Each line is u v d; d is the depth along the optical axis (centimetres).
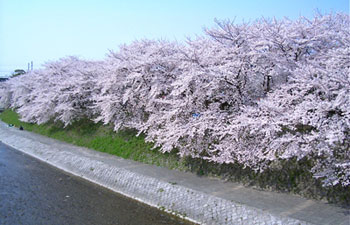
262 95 841
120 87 1261
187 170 913
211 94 845
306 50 847
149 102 1066
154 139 1023
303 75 667
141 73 1090
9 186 895
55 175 1047
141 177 855
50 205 741
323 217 538
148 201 764
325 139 586
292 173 712
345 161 581
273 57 789
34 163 1238
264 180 742
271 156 660
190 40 1033
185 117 890
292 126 640
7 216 666
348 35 757
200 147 849
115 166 984
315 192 653
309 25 868
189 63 888
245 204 611
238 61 794
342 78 592
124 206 739
